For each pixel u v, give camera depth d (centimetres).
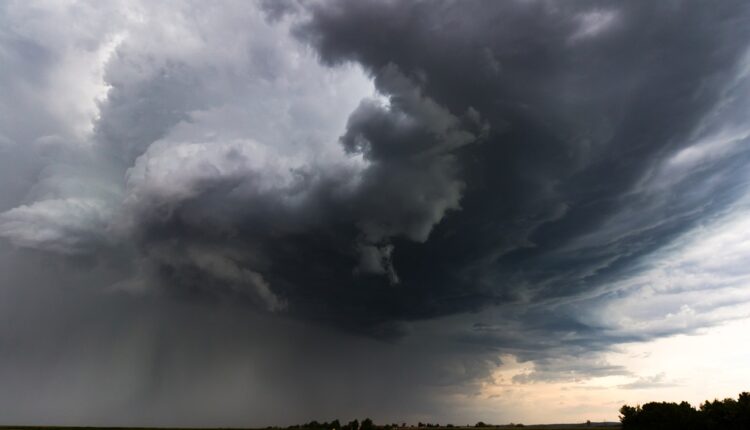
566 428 9469
